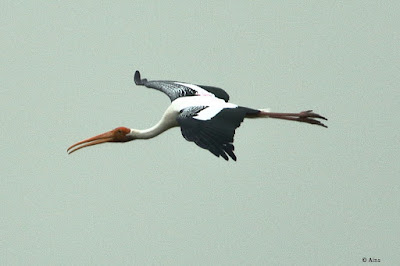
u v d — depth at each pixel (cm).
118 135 2423
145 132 2422
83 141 2428
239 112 2275
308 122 2416
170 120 2386
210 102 2338
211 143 2148
